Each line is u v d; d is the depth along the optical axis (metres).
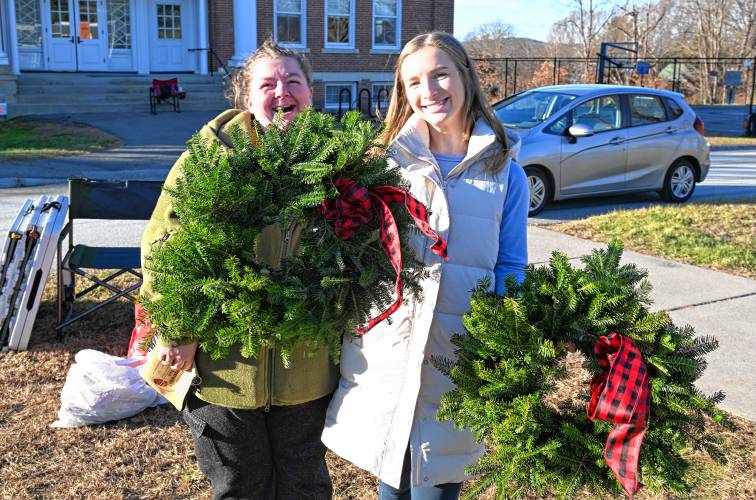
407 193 2.09
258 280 1.97
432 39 2.36
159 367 2.32
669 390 2.00
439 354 2.37
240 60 20.53
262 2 21.36
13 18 18.12
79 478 3.31
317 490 2.53
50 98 17.92
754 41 50.78
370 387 2.38
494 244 2.38
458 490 2.51
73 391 3.74
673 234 7.84
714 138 20.81
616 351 2.06
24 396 4.06
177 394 2.36
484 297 2.19
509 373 2.04
